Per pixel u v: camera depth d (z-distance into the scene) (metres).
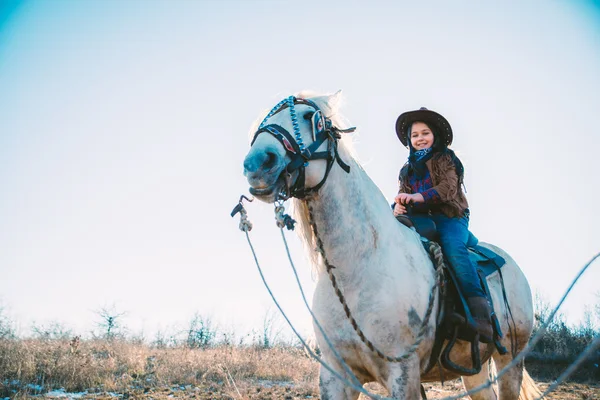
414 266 3.39
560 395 9.93
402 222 3.87
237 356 11.14
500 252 4.73
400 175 4.32
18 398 6.70
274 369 10.55
